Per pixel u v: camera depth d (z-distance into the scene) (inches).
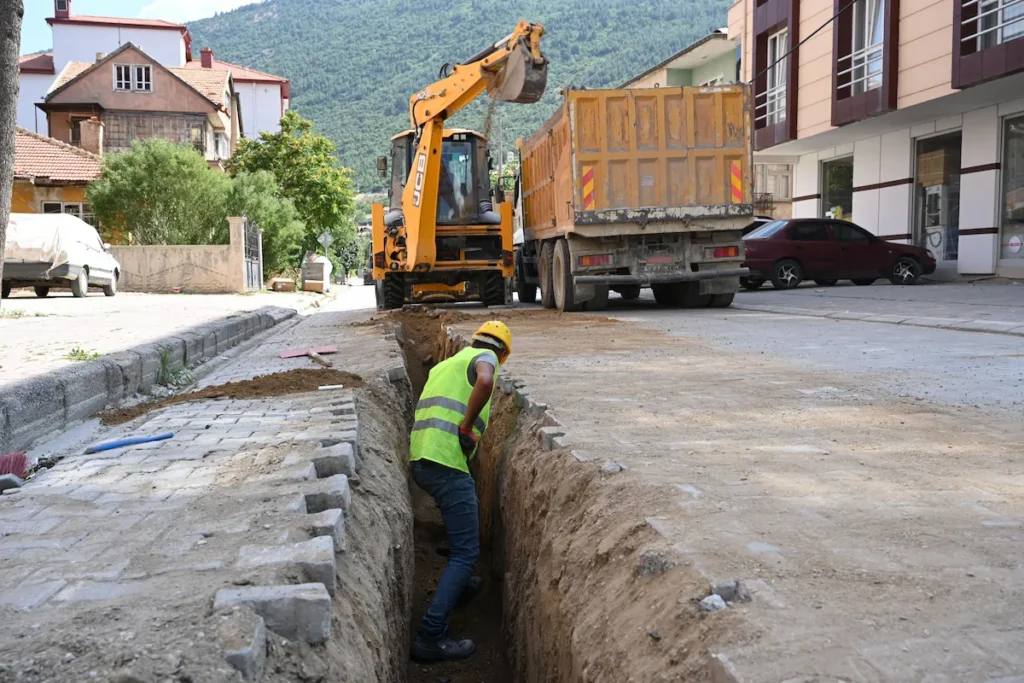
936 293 609.3
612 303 658.8
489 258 663.8
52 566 118.7
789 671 77.0
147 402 304.7
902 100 751.7
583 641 119.2
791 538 111.8
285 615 103.2
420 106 587.5
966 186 764.0
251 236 1138.0
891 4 748.0
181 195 1122.0
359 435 218.4
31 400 235.9
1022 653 78.4
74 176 1229.7
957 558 102.7
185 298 891.4
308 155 1608.0
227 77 1968.5
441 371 206.7
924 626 84.7
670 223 525.7
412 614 224.1
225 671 88.1
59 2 2137.1
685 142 520.7
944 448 161.6
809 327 410.6
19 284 836.0
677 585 102.3
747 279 783.1
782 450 163.3
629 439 177.5
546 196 613.3
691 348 333.7
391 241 650.8
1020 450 158.9
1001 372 253.1
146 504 150.2
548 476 172.4
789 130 924.6
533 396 232.4
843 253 765.3
